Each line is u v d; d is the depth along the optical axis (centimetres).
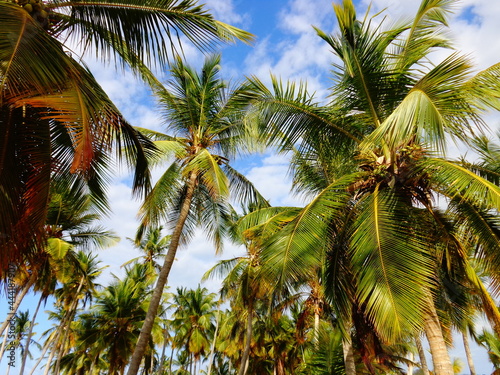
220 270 2075
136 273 3027
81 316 2581
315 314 1688
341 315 765
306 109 813
